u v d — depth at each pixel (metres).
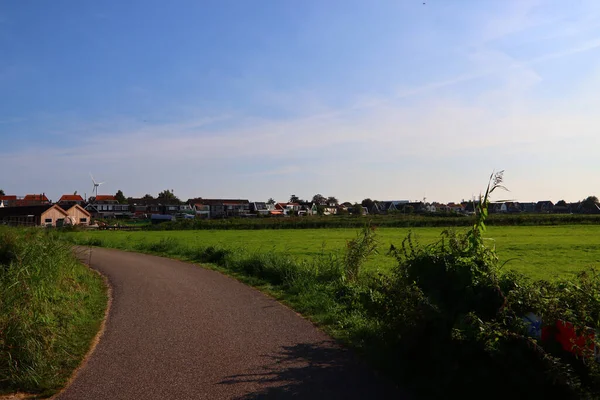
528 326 4.79
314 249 29.94
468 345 4.93
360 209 132.75
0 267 9.68
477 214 6.79
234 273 16.78
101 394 5.63
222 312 10.13
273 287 13.37
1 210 79.81
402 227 61.62
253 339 7.95
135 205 126.56
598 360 4.18
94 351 7.36
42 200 120.94
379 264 20.25
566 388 4.30
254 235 48.84
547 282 5.34
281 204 152.38
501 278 5.63
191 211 129.00
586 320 4.44
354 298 10.27
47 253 11.53
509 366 4.61
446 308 5.48
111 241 35.91
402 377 5.88
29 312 7.17
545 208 146.62
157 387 5.81
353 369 6.37
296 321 9.25
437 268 6.04
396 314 6.23
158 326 8.91
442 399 5.21
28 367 6.07
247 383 5.90
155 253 26.70
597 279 5.42
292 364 6.62
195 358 6.95
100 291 13.02
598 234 45.06
